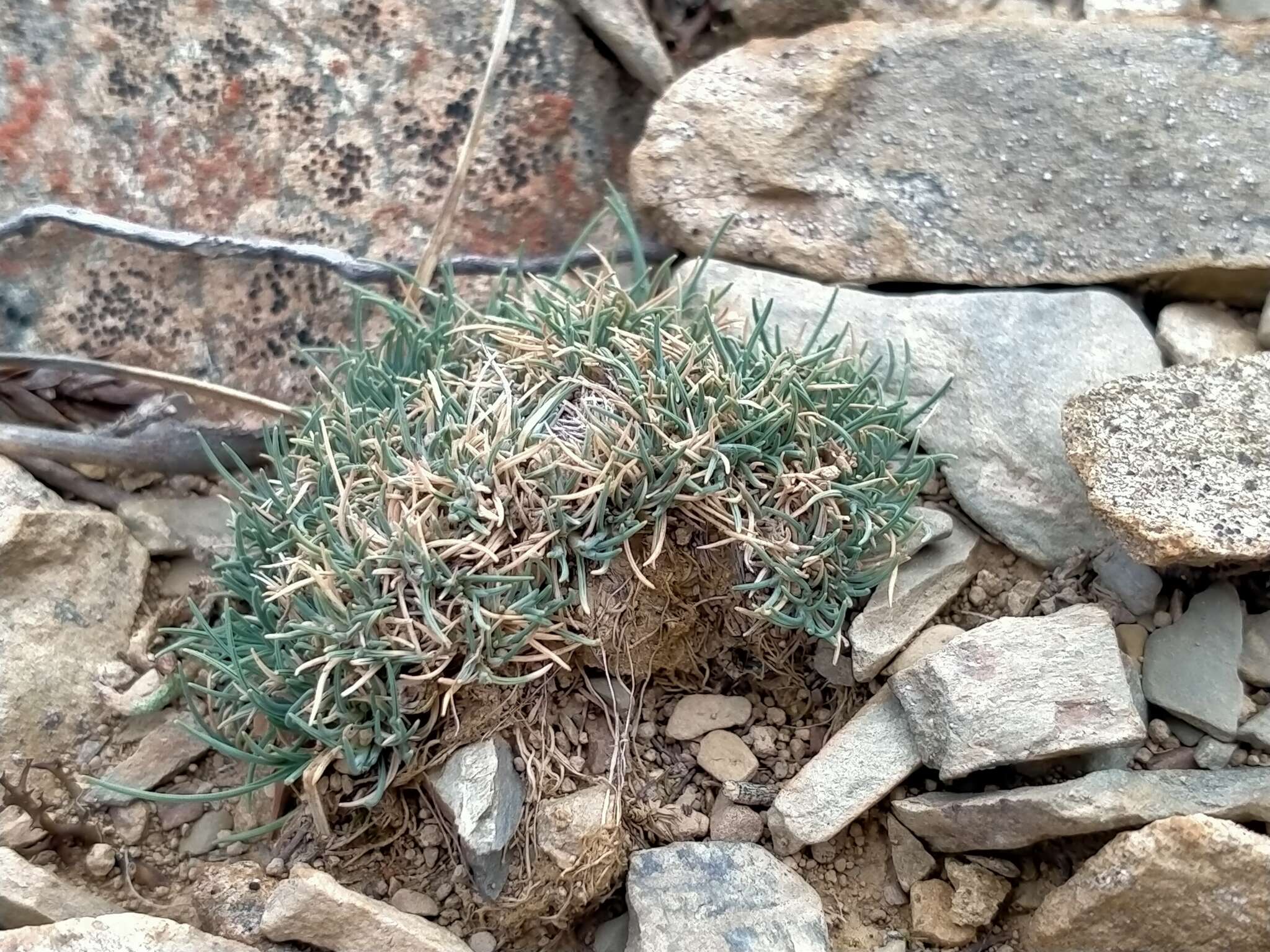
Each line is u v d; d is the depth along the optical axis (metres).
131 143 0.34
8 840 0.29
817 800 0.27
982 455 0.30
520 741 0.27
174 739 0.30
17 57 0.33
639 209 0.34
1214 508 0.26
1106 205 0.32
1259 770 0.26
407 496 0.28
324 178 0.35
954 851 0.27
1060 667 0.27
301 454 0.30
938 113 0.33
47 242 0.33
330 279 0.34
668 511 0.28
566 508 0.27
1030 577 0.30
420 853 0.28
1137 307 0.33
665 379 0.28
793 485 0.28
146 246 0.34
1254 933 0.24
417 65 0.35
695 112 0.33
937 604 0.29
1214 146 0.31
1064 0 0.34
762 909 0.26
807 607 0.28
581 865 0.26
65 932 0.25
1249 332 0.32
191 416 0.34
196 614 0.28
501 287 0.32
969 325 0.31
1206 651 0.28
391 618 0.26
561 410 0.29
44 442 0.33
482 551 0.26
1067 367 0.31
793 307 0.32
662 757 0.29
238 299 0.34
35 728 0.30
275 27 0.34
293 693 0.28
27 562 0.30
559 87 0.35
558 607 0.26
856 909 0.27
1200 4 0.34
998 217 0.32
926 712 0.27
